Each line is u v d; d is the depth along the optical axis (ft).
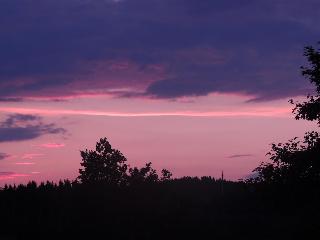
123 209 170.50
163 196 182.39
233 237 134.31
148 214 166.09
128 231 151.64
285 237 111.24
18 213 170.19
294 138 94.58
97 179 195.93
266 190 94.79
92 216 165.99
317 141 92.73
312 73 92.07
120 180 197.36
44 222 162.30
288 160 92.99
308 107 91.81
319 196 92.99
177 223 156.25
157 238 145.79
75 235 152.15
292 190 93.20
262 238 119.96
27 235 152.87
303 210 100.17
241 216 145.79
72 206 174.09
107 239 147.13
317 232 102.17
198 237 141.38
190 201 178.40
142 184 191.72
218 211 161.48
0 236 150.41
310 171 92.17
